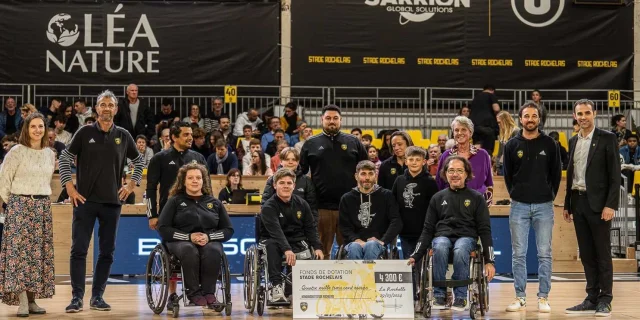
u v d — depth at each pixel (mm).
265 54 15094
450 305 6902
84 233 7109
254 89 15086
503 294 8391
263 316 6766
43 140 6934
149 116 14055
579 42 15391
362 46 15172
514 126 11578
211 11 15039
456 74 15266
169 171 7508
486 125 13938
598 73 15398
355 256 6812
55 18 14750
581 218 7031
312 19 15133
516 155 7160
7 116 13789
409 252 7328
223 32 15039
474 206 6828
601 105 15266
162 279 6676
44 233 6898
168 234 6832
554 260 11000
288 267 7176
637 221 11289
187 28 14992
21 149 6848
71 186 7090
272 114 14562
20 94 14648
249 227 10172
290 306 7246
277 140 13172
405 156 7660
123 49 14867
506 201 11039
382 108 15219
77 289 7070
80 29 14797
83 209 7117
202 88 14984
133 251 10102
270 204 7012
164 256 6680
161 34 14945
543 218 7109
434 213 6918
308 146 7590
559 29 15383
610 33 15438
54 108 14070
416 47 15219
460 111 14414
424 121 14938
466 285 6508
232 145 13836
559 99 15344
